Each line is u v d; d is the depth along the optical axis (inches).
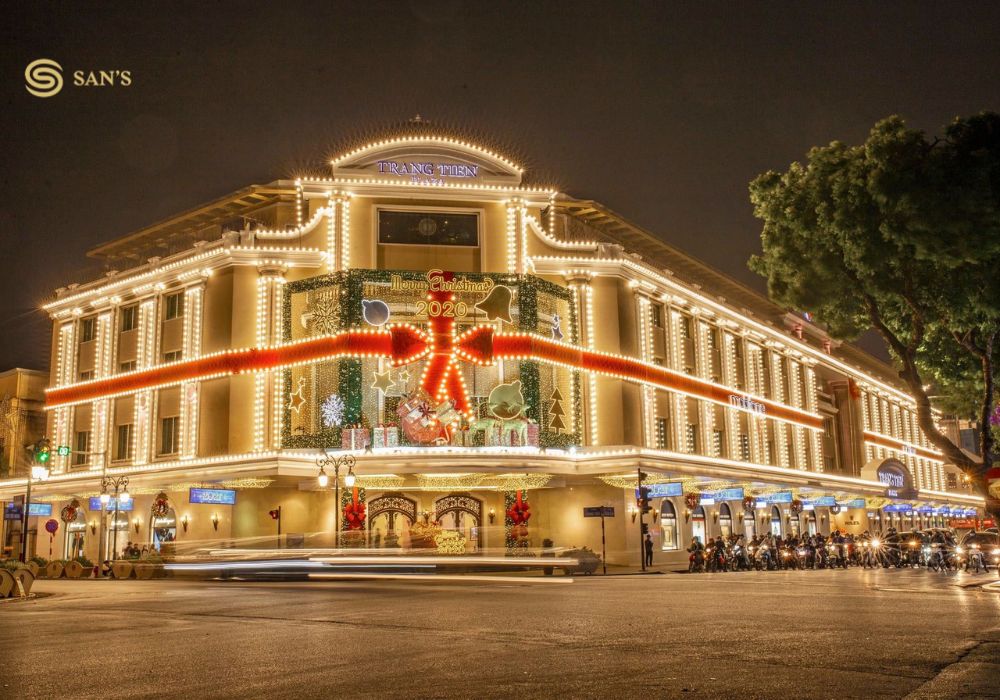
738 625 527.5
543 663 390.3
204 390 1641.2
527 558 1370.6
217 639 500.7
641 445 1749.5
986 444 1105.4
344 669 382.9
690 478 1759.4
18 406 2089.1
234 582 1246.3
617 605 690.8
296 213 1690.5
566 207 1849.2
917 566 1535.4
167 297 1772.9
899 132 1029.8
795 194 1150.3
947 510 3336.6
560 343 1653.5
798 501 2118.6
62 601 855.1
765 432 2287.2
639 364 1770.4
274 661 409.7
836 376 2834.6
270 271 1620.3
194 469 1572.3
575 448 1628.9
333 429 1523.1
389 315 1571.1
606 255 1745.8
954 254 999.6
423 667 384.5
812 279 1149.7
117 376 1809.8
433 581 1216.2
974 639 451.2
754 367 2298.2
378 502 1568.7
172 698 325.4
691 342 2033.7
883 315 1176.8
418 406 1515.7
